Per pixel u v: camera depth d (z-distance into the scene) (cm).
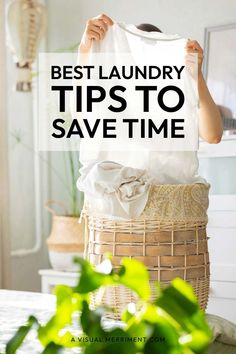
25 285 357
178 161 168
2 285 316
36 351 118
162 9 333
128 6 345
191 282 157
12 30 261
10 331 136
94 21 175
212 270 275
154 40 177
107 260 57
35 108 366
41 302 173
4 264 317
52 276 314
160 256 154
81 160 173
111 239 157
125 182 154
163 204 154
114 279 55
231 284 271
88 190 157
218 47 311
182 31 326
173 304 54
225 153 278
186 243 156
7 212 319
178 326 54
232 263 271
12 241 349
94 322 54
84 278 55
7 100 328
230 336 144
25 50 263
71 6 364
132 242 155
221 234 274
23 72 270
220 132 186
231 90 304
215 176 287
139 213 153
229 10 311
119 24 177
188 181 167
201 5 320
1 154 316
